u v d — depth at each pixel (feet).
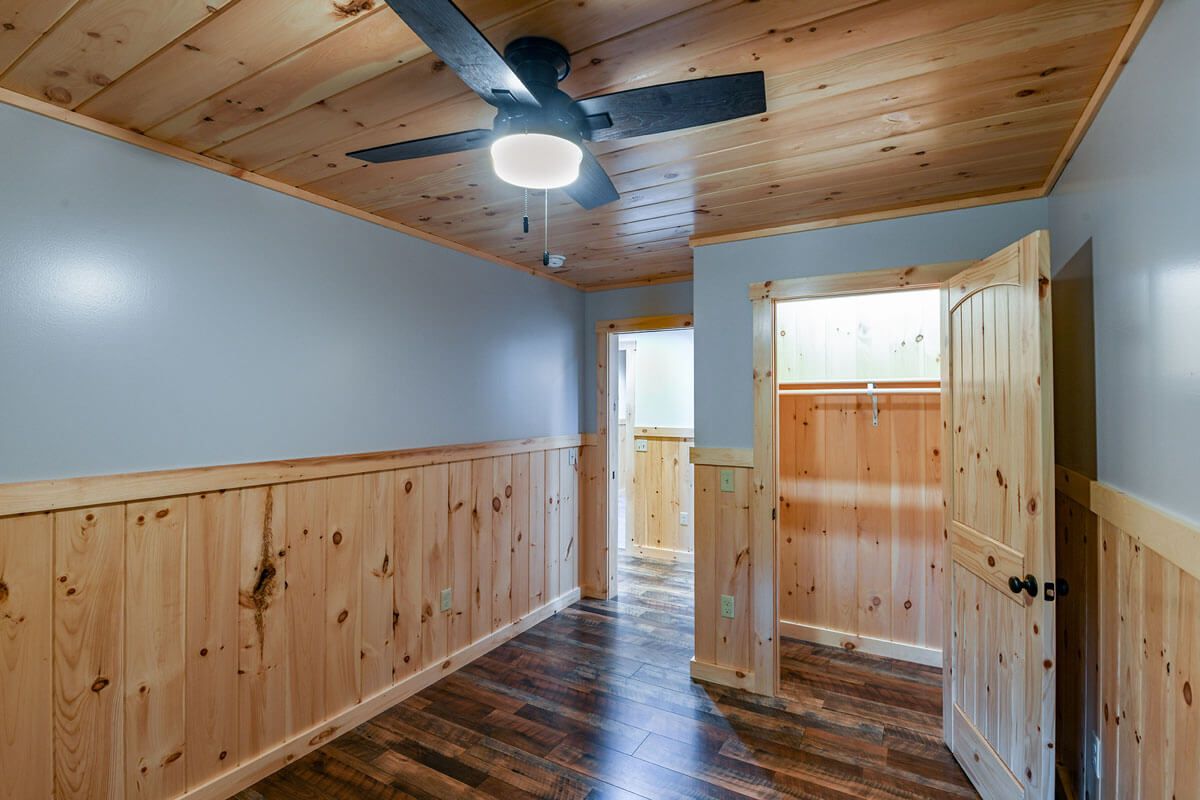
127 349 6.24
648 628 12.60
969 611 7.40
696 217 9.09
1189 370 3.75
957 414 7.82
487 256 11.53
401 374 9.57
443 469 10.38
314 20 4.37
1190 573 3.69
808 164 7.05
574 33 4.46
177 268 6.67
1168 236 4.02
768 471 9.55
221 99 5.58
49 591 5.67
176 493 6.62
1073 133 6.15
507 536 12.01
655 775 7.50
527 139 4.38
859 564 11.70
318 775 7.51
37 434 5.60
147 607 6.38
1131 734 4.77
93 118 5.95
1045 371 5.76
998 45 4.66
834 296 9.30
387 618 9.25
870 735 8.43
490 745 8.18
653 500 18.76
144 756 6.32
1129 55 4.62
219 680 7.02
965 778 7.43
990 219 8.07
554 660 10.98
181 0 4.13
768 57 4.81
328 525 8.36
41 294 5.64
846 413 11.87
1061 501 6.81
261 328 7.52
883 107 5.67
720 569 10.05
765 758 7.87
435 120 6.03
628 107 4.55
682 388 18.48
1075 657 6.34
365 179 7.63
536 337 13.00
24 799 5.47
